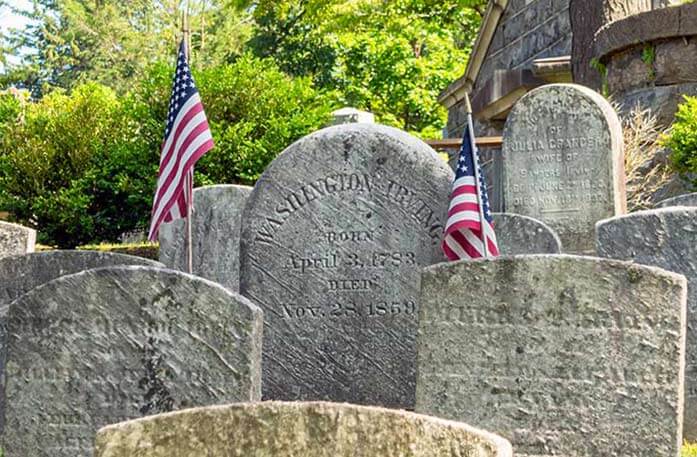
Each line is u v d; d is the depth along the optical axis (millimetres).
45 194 20094
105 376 8156
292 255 10188
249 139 19578
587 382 8242
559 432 8289
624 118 19797
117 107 20734
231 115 19844
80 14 53875
